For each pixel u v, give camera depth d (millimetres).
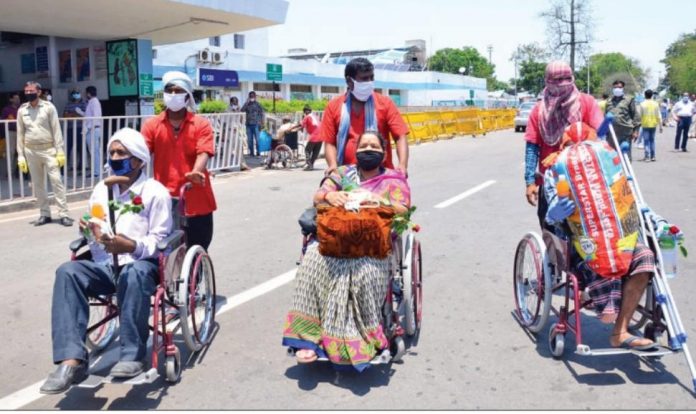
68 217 8852
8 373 4211
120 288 3754
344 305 3957
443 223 8641
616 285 4055
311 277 4082
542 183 5047
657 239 4047
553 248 4441
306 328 4051
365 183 4320
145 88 15094
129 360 3639
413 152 20062
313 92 46531
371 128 4785
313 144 14852
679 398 3740
